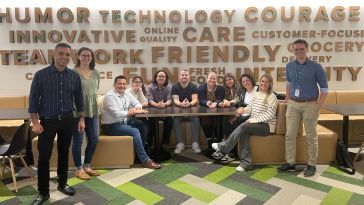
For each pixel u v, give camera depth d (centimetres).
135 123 406
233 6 519
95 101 339
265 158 379
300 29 526
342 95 516
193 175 353
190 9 516
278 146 378
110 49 514
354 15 524
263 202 288
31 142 374
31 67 507
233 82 462
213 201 290
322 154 379
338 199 292
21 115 357
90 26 507
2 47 500
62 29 503
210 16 518
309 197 296
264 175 351
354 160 395
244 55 526
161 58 521
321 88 334
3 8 493
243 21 522
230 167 377
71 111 277
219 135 432
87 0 504
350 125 469
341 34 529
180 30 518
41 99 266
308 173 347
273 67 530
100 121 385
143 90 461
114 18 506
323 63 533
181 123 443
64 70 271
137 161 395
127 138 369
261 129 370
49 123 267
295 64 343
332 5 525
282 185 324
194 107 421
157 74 454
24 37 498
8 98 490
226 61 527
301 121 365
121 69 520
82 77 326
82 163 359
